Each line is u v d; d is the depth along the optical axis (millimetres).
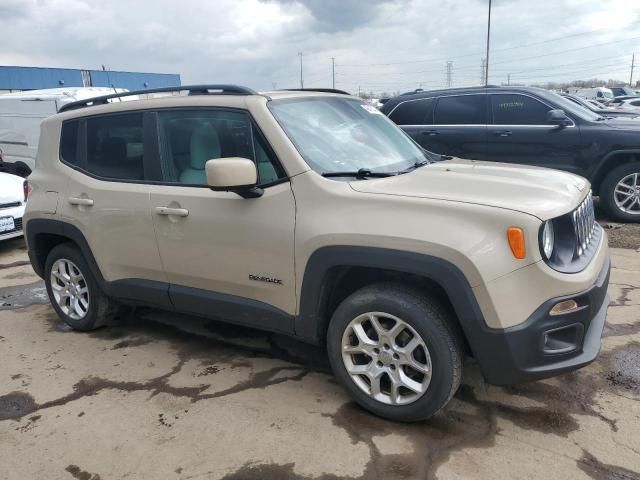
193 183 3535
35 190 4441
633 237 6555
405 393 2969
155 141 3719
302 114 3441
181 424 3080
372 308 2906
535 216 2598
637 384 3297
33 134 12375
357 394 3076
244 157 3320
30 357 4043
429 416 2889
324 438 2893
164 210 3559
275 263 3164
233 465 2715
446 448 2768
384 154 3602
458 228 2637
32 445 2951
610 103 22438
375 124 3945
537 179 3195
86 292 4387
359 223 2842
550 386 3309
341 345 3059
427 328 2752
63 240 4555
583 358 2725
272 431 2975
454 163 3809
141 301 3996
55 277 4535
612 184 7277
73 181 4160
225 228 3312
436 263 2641
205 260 3471
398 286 2885
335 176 3096
